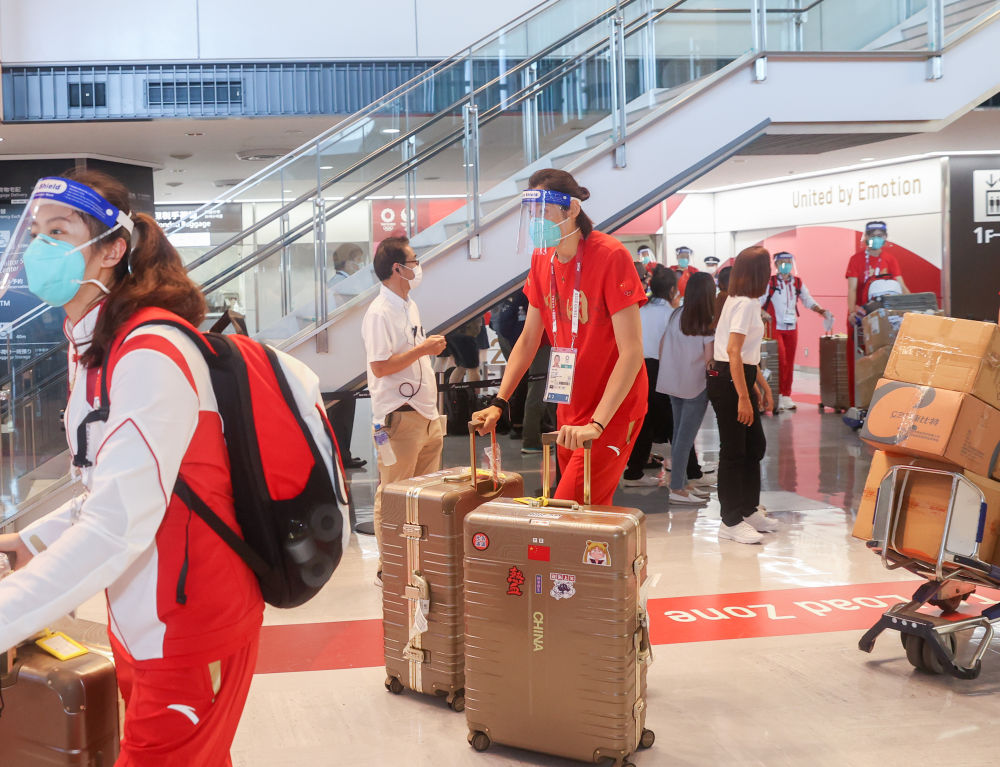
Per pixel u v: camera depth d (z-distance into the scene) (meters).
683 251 13.61
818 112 6.49
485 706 2.78
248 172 12.98
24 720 1.80
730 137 6.38
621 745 2.61
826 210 13.52
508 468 7.58
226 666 1.58
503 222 6.08
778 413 11.02
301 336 5.79
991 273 11.86
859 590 4.38
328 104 9.62
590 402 3.17
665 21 6.25
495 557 2.72
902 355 3.46
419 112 6.15
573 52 6.29
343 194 5.95
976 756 2.73
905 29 6.61
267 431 1.58
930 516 3.34
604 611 2.58
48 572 1.36
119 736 1.85
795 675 3.37
